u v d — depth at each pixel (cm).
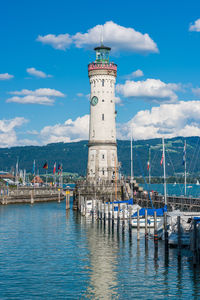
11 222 8988
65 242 6369
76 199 12088
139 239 6394
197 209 7350
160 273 4488
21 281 4212
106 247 5947
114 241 6462
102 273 4500
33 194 15700
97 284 4112
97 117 12588
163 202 8831
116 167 12475
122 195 11631
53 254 5466
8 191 14688
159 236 6462
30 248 5875
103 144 12469
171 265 4816
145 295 3797
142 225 7800
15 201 15000
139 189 11544
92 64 12669
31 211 11775
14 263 4953
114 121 12781
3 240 6538
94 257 5275
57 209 12562
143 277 4347
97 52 12950
